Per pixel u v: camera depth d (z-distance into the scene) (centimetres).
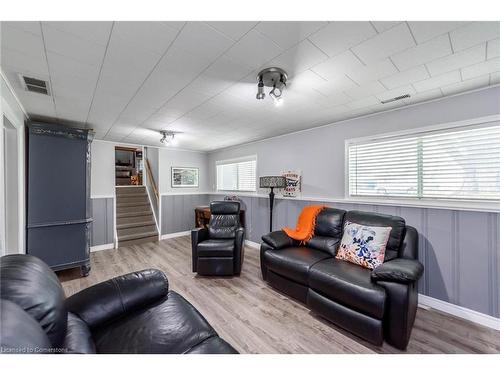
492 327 196
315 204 350
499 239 196
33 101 244
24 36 135
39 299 87
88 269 320
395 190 268
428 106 239
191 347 111
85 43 143
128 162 984
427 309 226
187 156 582
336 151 325
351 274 196
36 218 284
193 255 322
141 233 506
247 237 480
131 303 141
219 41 142
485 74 184
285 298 247
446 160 230
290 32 134
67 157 305
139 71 180
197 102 247
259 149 454
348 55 158
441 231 227
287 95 227
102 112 282
